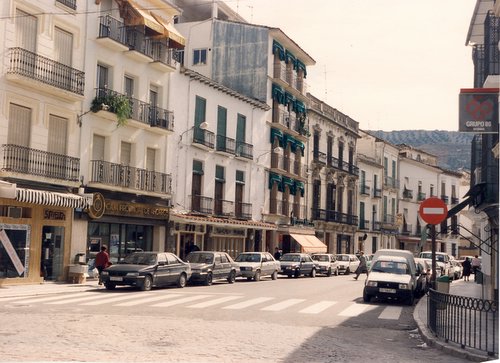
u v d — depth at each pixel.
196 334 11.73
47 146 24.27
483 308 10.19
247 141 40.56
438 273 34.31
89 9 26.50
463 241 81.94
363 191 61.19
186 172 33.84
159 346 10.22
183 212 33.47
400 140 174.62
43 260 23.89
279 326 13.46
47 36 24.05
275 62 44.66
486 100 11.70
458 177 79.81
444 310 11.52
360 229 60.59
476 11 20.64
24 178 22.39
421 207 14.15
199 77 34.59
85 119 26.27
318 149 52.31
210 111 36.25
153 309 15.98
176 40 31.17
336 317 15.70
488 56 18.52
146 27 30.34
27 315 13.79
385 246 66.75
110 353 9.38
